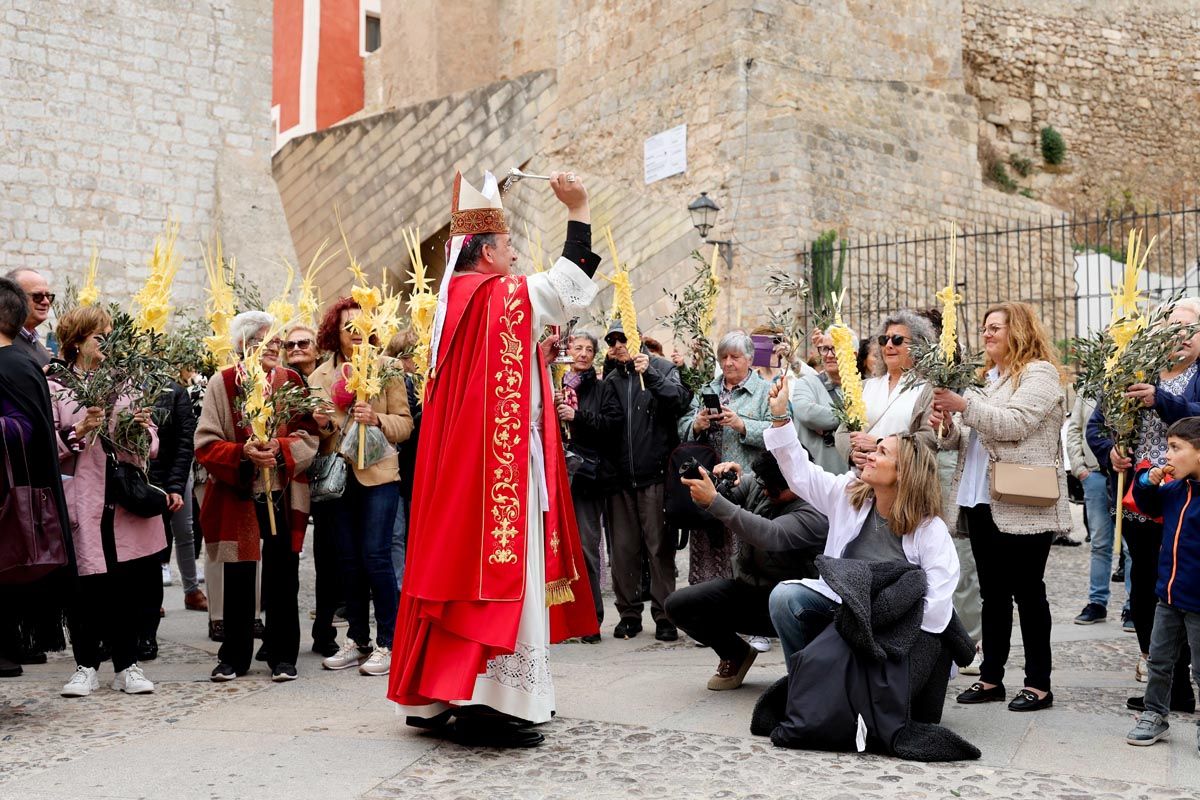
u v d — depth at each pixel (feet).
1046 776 13.26
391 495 19.66
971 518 17.16
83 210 49.93
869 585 14.29
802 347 47.01
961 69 57.31
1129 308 16.88
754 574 17.29
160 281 18.89
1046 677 16.47
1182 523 14.51
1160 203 67.15
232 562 18.81
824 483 16.16
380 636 19.39
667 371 23.73
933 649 14.64
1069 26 66.08
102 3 50.67
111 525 18.01
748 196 51.21
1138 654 20.63
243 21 54.39
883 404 19.11
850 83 53.72
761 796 12.54
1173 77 68.85
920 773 13.38
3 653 19.61
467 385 14.65
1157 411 16.39
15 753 14.55
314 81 79.30
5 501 15.56
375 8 83.15
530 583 14.58
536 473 14.97
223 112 53.72
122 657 18.02
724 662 17.72
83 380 17.53
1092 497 24.18
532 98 60.64
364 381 19.01
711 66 52.85
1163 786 12.89
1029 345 17.21
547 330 15.42
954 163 56.13
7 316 16.26
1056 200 64.44
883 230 53.11
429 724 15.24
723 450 22.33
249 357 19.25
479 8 71.61
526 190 60.39
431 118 60.13
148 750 14.53
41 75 49.19
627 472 22.93
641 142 56.08
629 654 21.43
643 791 12.73
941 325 21.58
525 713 14.40
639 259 55.21
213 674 18.84
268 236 53.21
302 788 12.97
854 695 14.24
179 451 19.61
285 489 18.84
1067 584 29.58
